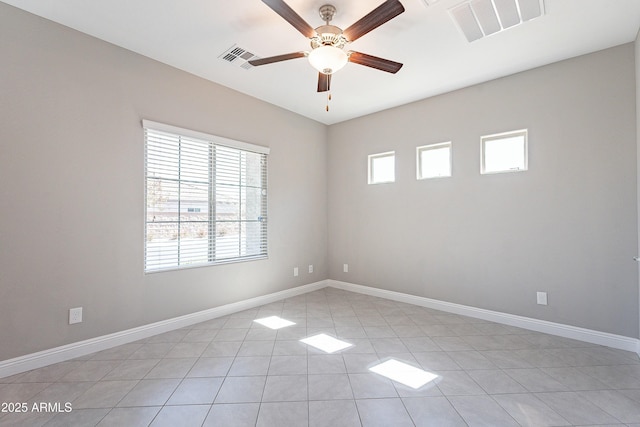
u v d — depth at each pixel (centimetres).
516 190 310
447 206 359
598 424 163
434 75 315
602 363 230
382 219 421
